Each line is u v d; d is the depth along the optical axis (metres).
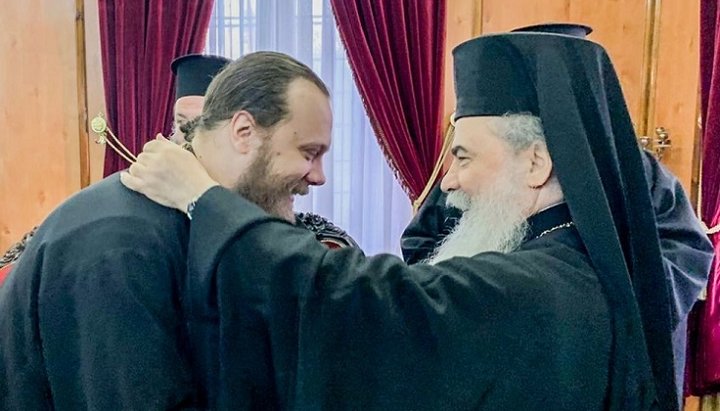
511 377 1.03
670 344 1.16
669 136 3.28
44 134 3.51
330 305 0.99
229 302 0.99
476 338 1.02
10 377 1.06
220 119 1.10
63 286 1.01
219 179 1.11
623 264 1.08
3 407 1.06
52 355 1.01
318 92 1.11
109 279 0.99
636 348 1.08
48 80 3.49
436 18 3.37
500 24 3.44
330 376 0.98
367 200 3.57
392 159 3.41
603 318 1.08
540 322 1.04
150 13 3.32
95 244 1.01
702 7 2.77
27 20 3.45
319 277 1.00
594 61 1.14
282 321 0.99
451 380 1.01
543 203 1.18
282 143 1.08
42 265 1.05
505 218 1.18
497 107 1.17
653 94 3.34
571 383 1.05
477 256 1.11
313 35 3.49
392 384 1.00
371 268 1.03
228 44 3.47
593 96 1.12
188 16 3.35
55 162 3.53
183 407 0.99
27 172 3.53
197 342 1.04
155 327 0.99
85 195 1.11
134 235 1.02
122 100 3.37
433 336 1.01
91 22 3.46
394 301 1.01
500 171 1.18
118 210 1.05
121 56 3.35
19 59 3.47
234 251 1.00
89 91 3.49
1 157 3.51
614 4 3.40
